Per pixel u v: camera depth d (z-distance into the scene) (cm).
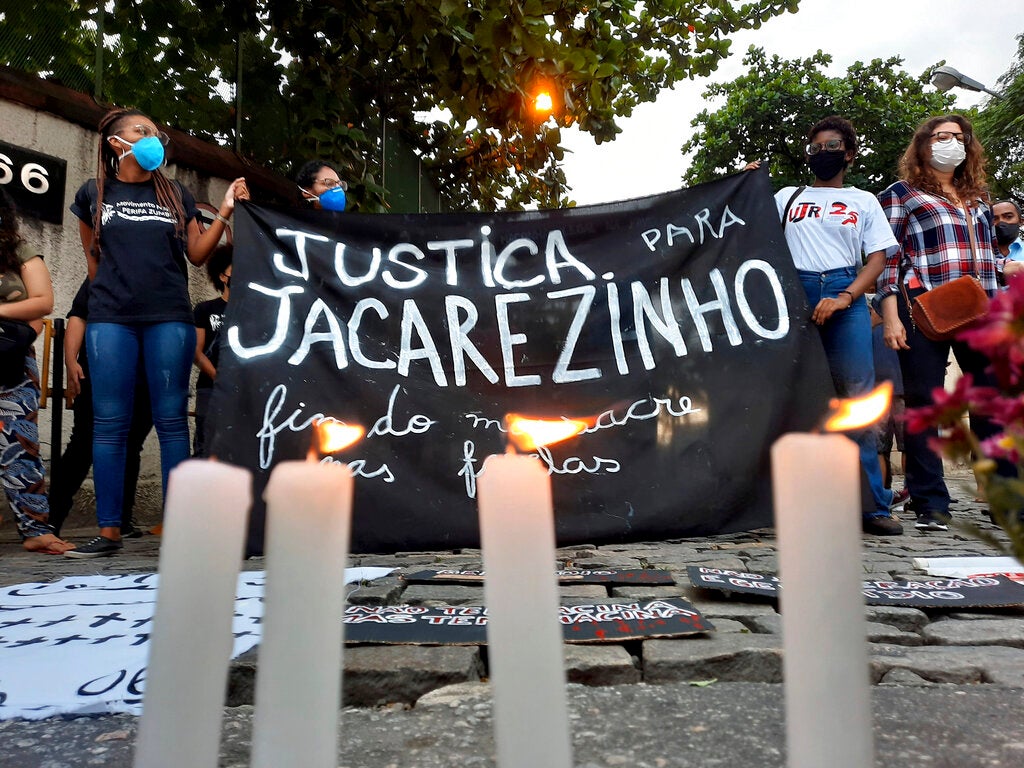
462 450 360
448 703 140
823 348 382
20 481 373
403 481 355
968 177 412
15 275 376
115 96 545
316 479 47
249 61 652
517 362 373
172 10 578
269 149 676
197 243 381
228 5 610
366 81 728
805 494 44
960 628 189
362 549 348
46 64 502
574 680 154
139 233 364
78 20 521
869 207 396
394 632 177
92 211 371
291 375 362
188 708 45
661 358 373
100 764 118
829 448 44
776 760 113
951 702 135
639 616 189
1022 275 50
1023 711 130
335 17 645
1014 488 51
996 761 110
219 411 354
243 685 151
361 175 668
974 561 280
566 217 393
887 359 491
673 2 719
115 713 140
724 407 366
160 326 364
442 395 367
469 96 618
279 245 380
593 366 374
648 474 359
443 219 391
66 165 513
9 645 179
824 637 43
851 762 42
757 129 2130
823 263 390
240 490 48
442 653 162
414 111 809
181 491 47
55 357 465
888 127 1969
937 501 400
